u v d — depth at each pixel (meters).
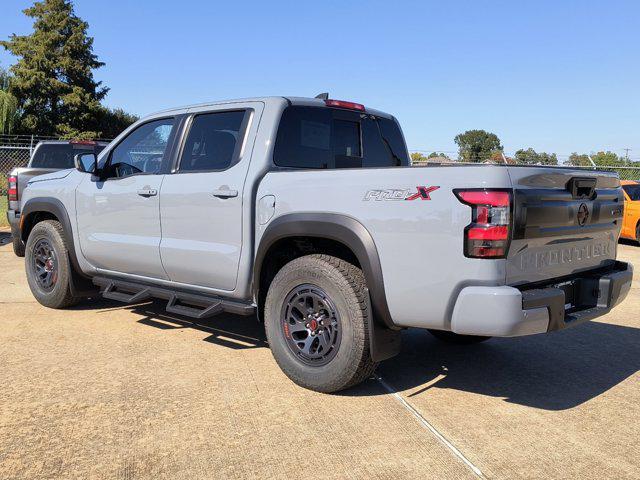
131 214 4.82
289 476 2.66
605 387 3.90
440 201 3.11
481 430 3.19
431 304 3.18
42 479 2.61
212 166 4.34
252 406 3.45
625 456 2.91
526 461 2.84
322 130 4.47
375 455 2.88
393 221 3.28
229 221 4.09
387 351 3.50
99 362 4.18
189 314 4.24
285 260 4.19
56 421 3.19
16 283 7.11
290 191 3.75
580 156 17.86
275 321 3.81
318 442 3.00
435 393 3.74
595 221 3.70
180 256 4.41
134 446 2.93
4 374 3.90
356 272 3.52
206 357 4.34
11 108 40.00
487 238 2.97
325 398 3.60
